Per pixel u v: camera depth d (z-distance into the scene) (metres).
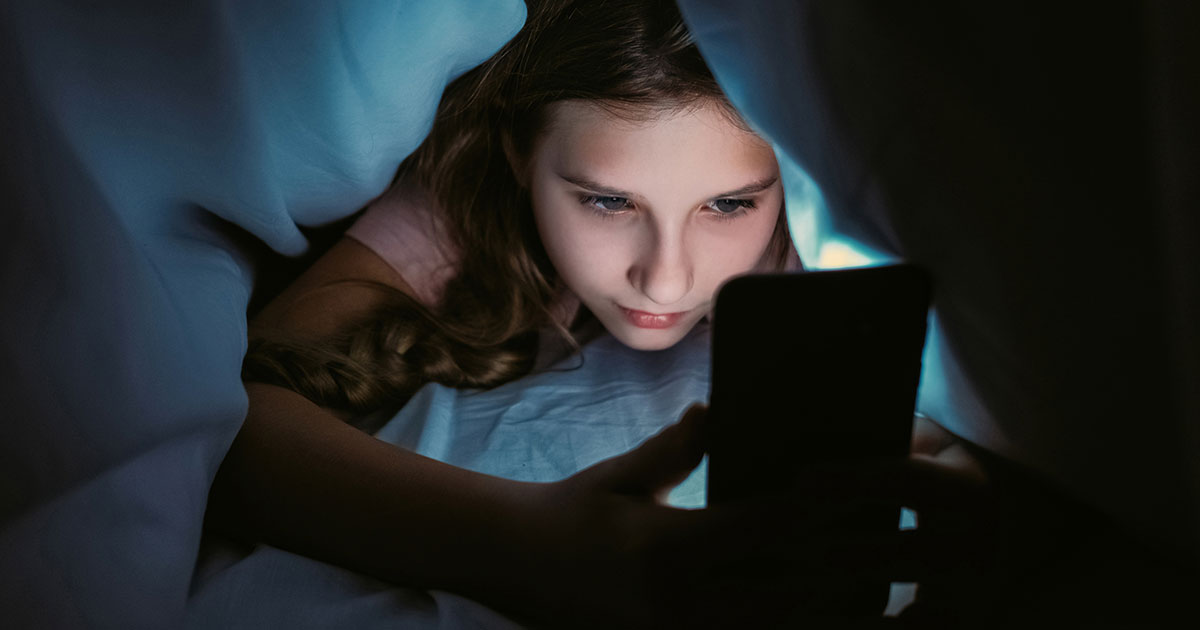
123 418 0.52
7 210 0.50
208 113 0.59
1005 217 0.43
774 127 0.50
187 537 0.54
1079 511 0.52
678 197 0.76
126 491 0.52
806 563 0.50
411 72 0.69
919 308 0.47
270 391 0.70
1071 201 0.41
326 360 0.82
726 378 0.48
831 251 0.55
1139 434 0.45
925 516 0.49
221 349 0.61
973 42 0.40
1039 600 0.51
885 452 0.50
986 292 0.45
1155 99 0.39
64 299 0.51
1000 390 0.48
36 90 0.51
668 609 0.50
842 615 0.52
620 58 0.71
